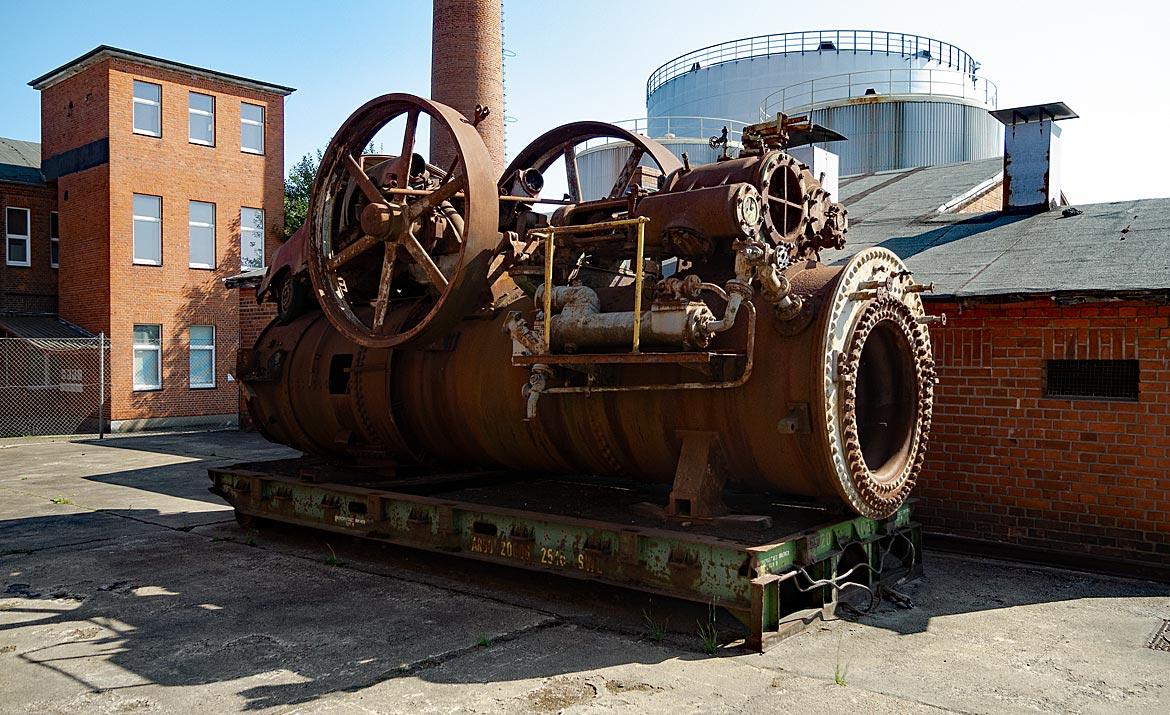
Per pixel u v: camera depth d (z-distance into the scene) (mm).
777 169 6293
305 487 8320
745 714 4480
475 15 17516
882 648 5496
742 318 5957
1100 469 7656
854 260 5895
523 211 8008
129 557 8055
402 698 4688
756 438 5926
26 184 24578
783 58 29609
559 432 7031
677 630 5824
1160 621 6141
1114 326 7578
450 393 7523
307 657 5328
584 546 6230
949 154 24297
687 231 6000
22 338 22172
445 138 17453
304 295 9281
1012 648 5527
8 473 14164
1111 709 4570
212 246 24688
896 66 29344
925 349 6527
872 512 6133
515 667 5145
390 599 6602
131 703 4637
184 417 23922
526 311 7203
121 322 22734
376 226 7418
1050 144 10430
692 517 6082
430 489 8062
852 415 5770
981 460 8258
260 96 25547
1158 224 8891
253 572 7465
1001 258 8945
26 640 5688
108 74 22484
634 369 6398
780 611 5855
